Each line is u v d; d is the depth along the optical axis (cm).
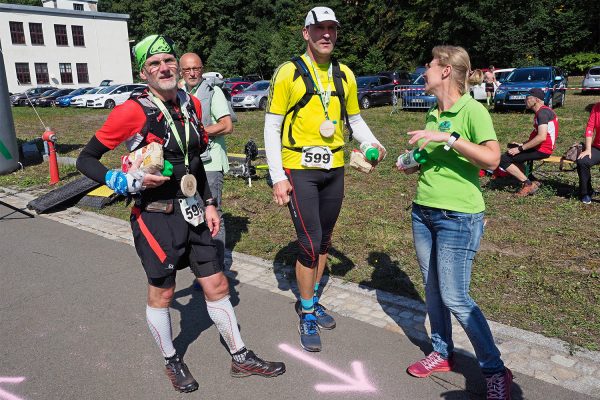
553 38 3319
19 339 362
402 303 400
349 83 335
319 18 303
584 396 283
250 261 502
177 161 277
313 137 324
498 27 3206
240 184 827
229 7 4934
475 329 273
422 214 289
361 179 840
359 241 536
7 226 644
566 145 1072
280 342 352
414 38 3722
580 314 368
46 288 449
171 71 266
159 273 277
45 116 2409
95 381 311
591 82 2366
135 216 279
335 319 381
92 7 5806
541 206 648
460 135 264
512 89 1739
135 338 362
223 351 344
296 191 327
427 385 301
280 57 4397
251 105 2325
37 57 4519
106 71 5006
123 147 1297
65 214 697
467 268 274
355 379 308
